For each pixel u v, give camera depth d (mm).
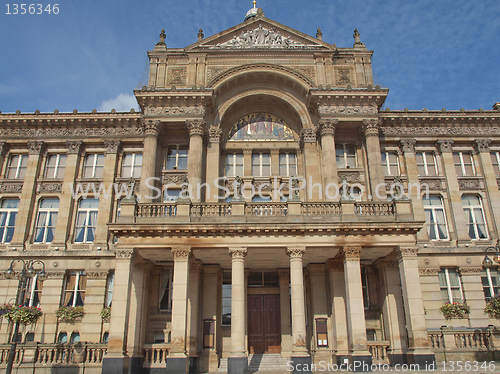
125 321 20875
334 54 32000
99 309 27344
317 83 30891
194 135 28766
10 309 20562
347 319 21844
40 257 28688
